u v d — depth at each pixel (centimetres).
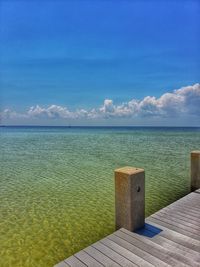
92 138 5628
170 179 1177
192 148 2861
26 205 829
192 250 404
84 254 401
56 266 374
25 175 1357
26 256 501
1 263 476
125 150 2677
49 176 1321
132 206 461
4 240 573
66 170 1498
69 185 1107
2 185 1122
